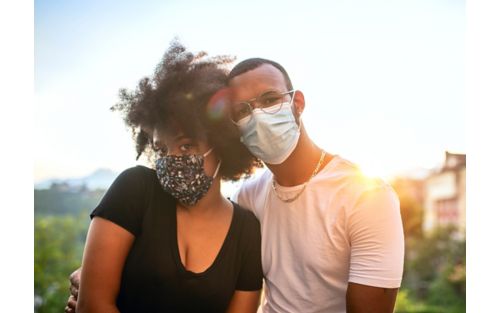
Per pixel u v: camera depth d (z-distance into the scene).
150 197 1.68
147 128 1.77
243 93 1.75
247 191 2.01
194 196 1.64
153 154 1.88
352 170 1.81
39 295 6.04
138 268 1.60
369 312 1.69
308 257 1.78
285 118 1.74
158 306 1.61
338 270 1.79
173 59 1.76
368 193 1.74
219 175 1.80
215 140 1.73
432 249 7.08
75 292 1.81
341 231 1.76
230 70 1.86
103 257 1.57
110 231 1.59
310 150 1.84
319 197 1.78
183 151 1.70
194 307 1.63
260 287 1.82
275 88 1.76
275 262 1.84
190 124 1.67
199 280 1.62
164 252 1.62
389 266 1.69
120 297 1.63
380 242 1.70
